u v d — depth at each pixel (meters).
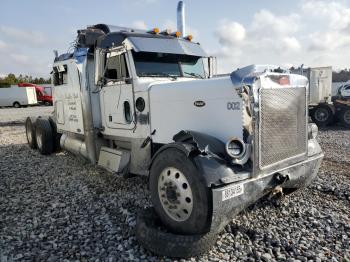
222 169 3.20
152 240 3.28
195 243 3.16
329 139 10.91
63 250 3.45
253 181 3.36
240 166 3.33
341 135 11.89
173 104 4.22
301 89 3.94
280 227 3.82
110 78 5.30
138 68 4.88
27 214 4.45
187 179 3.28
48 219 4.27
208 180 3.09
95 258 3.27
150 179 3.77
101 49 5.32
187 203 3.33
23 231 3.92
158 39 5.11
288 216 4.12
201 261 3.16
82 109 5.95
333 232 3.68
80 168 6.93
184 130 3.80
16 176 6.48
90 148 5.91
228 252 3.32
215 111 3.74
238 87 3.44
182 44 5.39
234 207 3.21
